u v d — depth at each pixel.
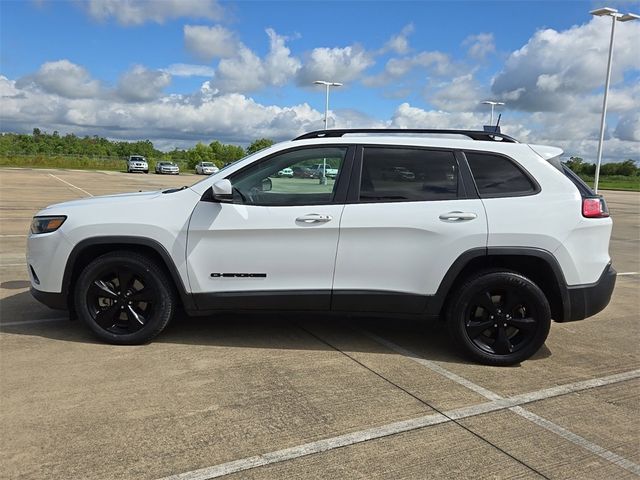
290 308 4.37
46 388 3.62
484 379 4.05
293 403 3.53
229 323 5.20
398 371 4.14
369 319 5.49
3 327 4.88
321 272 4.28
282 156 4.37
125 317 4.52
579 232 4.20
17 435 3.01
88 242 4.33
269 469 2.77
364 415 3.39
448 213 4.18
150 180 37.22
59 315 5.29
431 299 4.26
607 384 4.02
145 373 3.93
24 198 19.44
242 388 3.73
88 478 2.64
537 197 4.23
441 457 2.94
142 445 2.96
